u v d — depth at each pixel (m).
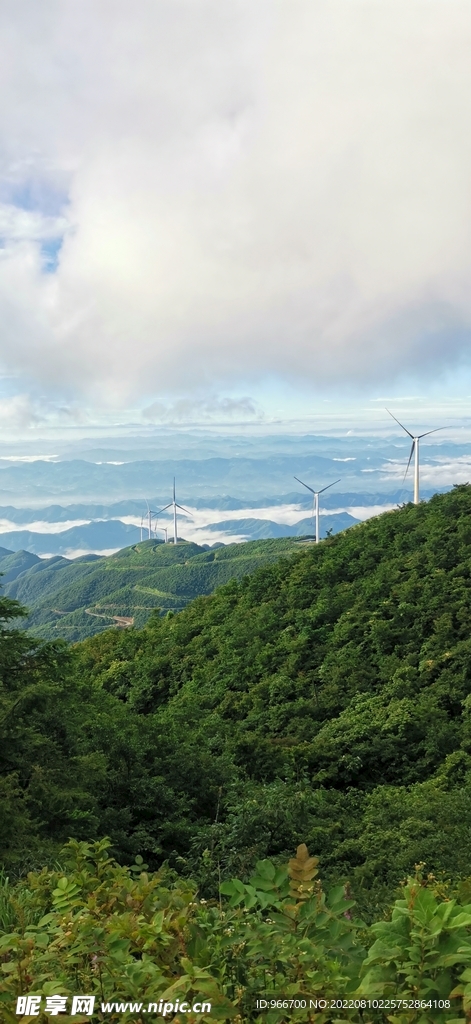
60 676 21.92
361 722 32.06
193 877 13.46
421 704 32.34
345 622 44.50
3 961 4.28
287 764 27.75
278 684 39.84
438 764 28.02
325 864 16.89
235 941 3.77
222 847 15.30
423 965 3.26
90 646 59.62
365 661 40.12
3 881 6.98
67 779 17.84
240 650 46.97
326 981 3.45
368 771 28.83
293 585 53.34
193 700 41.66
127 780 20.66
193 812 21.42
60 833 16.38
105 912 4.45
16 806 14.14
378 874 15.70
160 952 4.02
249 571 152.38
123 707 27.95
